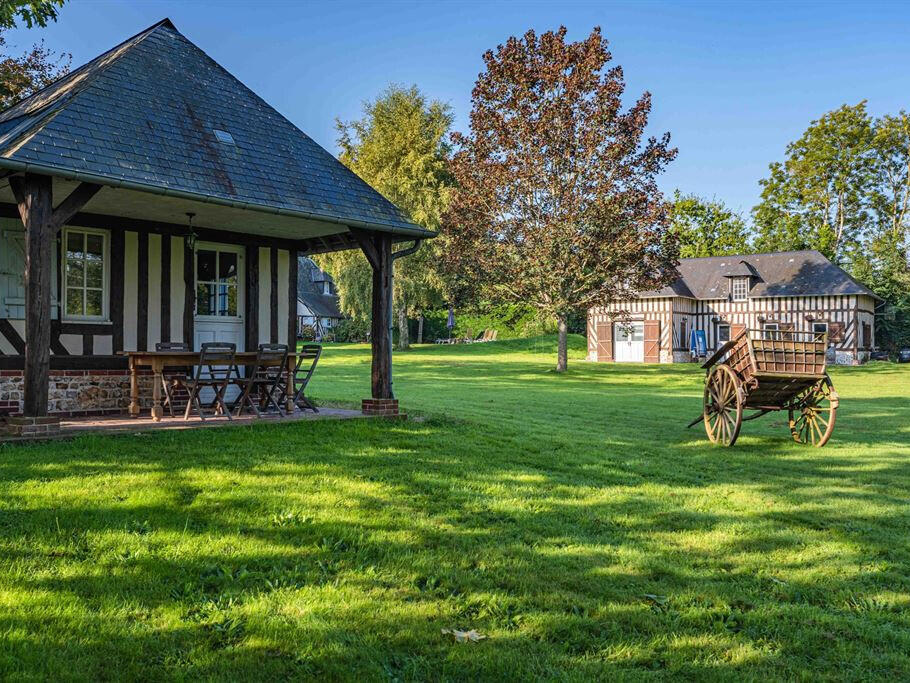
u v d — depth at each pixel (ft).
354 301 119.65
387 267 33.96
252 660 10.64
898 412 50.83
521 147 85.30
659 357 118.11
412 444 27.66
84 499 17.84
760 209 166.50
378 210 34.12
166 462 22.02
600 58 82.74
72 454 22.18
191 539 15.72
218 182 28.37
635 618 12.66
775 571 15.46
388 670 10.42
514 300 90.48
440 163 118.42
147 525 16.40
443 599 13.29
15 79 68.13
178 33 36.24
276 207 29.19
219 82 35.32
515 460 26.18
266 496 19.21
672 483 24.03
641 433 36.11
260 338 38.04
